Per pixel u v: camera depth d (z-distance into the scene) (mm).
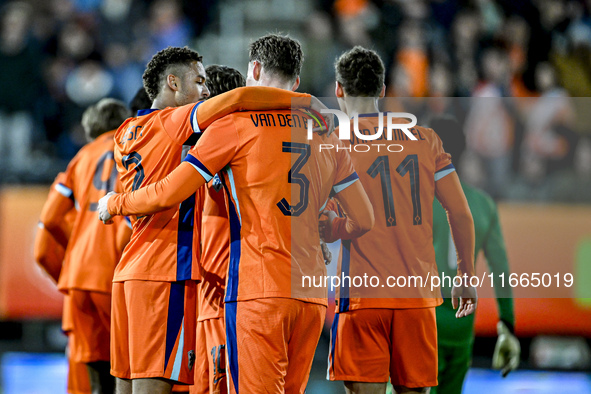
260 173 10914
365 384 12727
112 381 16062
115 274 11922
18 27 32781
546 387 22000
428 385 12727
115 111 16703
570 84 35562
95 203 15781
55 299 24406
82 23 35844
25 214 24812
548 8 38594
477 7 38656
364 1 38406
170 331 11539
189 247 11805
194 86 12617
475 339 25125
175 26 38312
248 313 10727
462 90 35688
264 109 11203
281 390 10812
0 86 32094
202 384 13422
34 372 22656
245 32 39250
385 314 12602
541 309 23297
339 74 13234
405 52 36094
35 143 31594
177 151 11742
